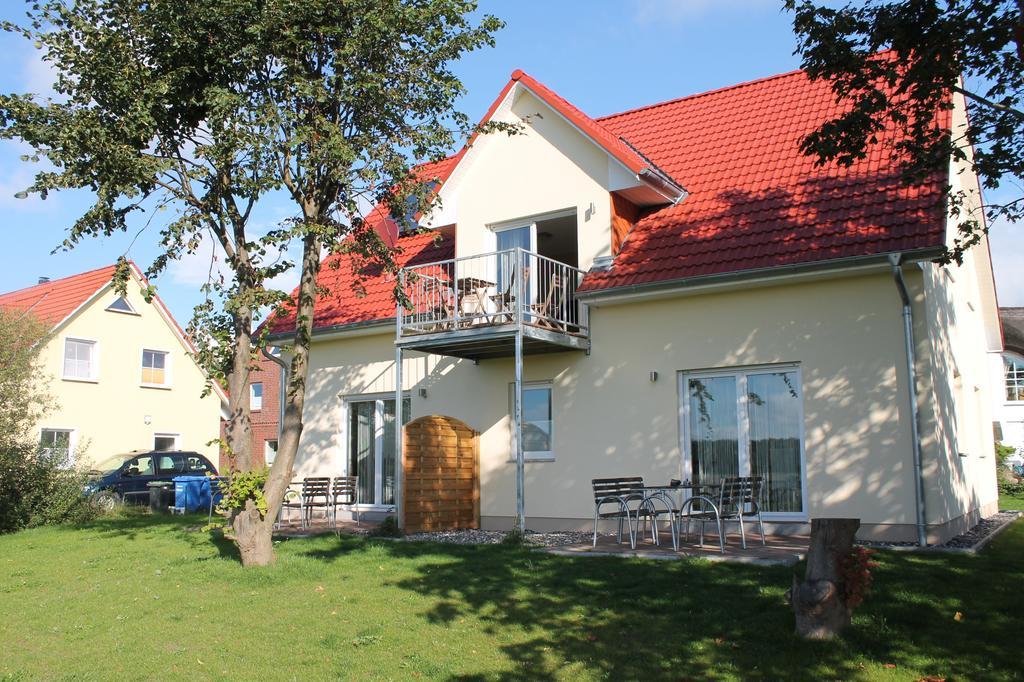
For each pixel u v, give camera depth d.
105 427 28.72
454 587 8.52
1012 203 9.54
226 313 10.92
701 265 11.87
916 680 5.52
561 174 13.98
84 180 10.16
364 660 6.52
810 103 14.85
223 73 10.53
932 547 9.77
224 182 10.56
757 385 11.71
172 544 12.38
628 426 12.58
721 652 6.21
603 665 6.12
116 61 10.28
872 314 10.74
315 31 10.06
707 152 14.72
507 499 13.86
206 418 32.06
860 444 10.65
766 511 11.42
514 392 14.01
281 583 9.13
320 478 14.49
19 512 15.78
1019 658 5.78
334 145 9.81
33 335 17.89
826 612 6.32
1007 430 31.61
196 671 6.46
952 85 9.26
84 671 6.55
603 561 9.27
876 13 9.11
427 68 10.66
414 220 11.67
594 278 12.89
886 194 11.38
